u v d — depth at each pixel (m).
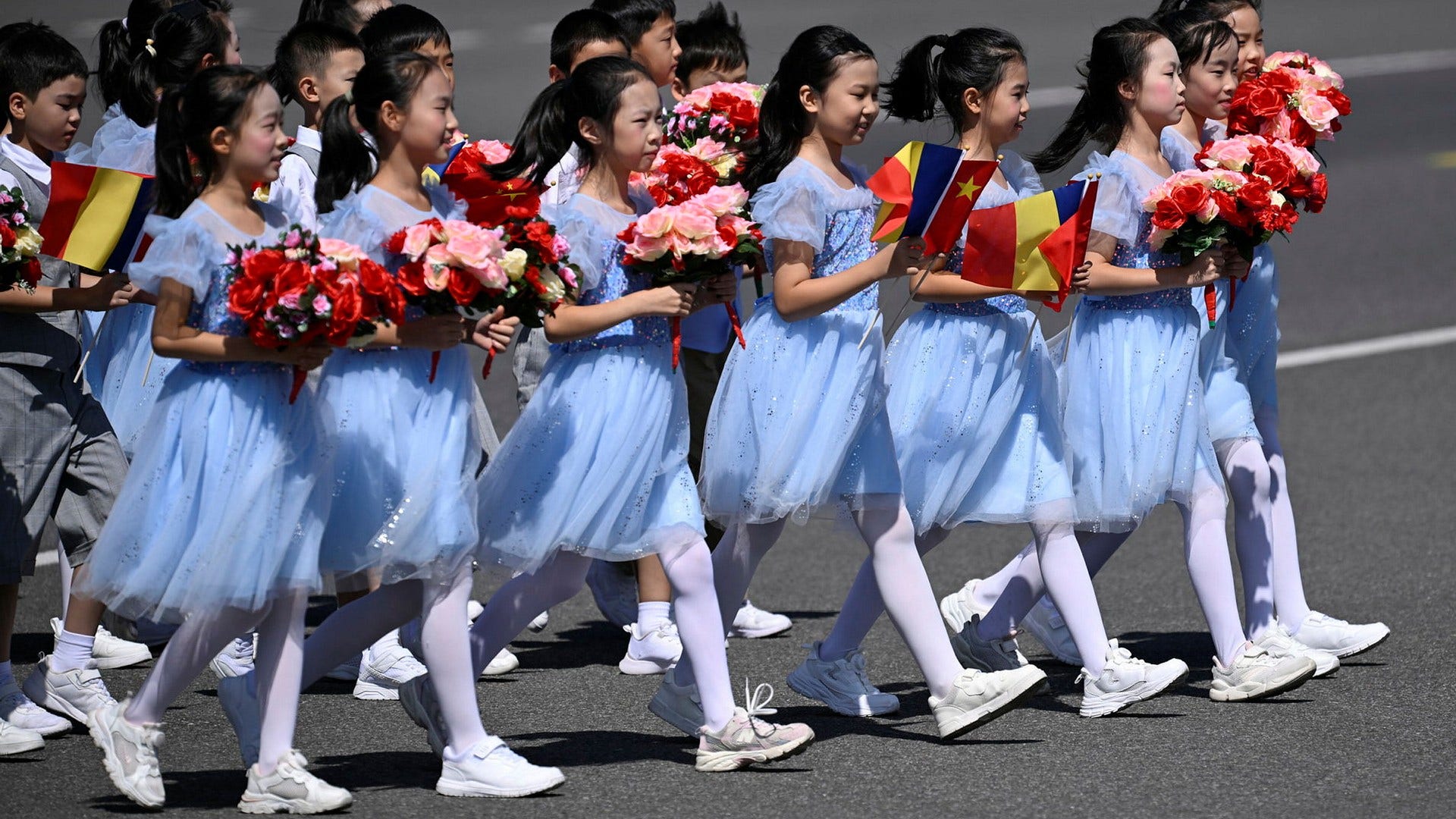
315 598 22.14
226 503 13.46
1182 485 17.19
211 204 13.84
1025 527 25.78
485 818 13.81
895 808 14.08
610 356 14.91
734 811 14.00
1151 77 17.28
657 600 18.84
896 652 19.59
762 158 16.06
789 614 21.42
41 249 15.70
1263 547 18.44
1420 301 39.66
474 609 21.11
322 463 13.82
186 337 13.43
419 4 87.75
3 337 16.11
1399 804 14.12
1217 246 17.05
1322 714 16.77
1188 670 18.70
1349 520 25.03
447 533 13.96
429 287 13.55
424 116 14.23
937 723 15.74
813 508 15.68
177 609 13.55
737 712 15.07
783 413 15.52
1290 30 83.62
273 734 13.88
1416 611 20.64
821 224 15.40
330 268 12.98
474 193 14.97
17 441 16.08
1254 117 19.02
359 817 13.80
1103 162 17.22
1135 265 17.31
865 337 15.50
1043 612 19.27
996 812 13.96
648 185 16.31
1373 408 31.73
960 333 16.59
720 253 14.59
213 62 18.50
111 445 16.78
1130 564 23.58
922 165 14.67
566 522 14.73
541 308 14.06
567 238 14.96
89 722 14.06
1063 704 17.50
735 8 85.44
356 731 16.56
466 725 14.34
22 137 17.56
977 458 16.52
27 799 14.27
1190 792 14.45
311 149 18.23
